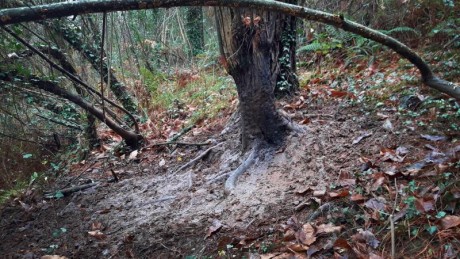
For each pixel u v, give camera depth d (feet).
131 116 18.29
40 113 19.71
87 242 11.56
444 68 14.99
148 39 27.32
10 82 15.19
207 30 34.17
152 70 27.61
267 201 10.77
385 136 11.76
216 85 23.49
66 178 17.22
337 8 24.21
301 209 10.09
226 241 9.68
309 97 15.78
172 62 30.89
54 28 15.60
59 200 15.01
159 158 16.79
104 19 8.71
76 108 19.72
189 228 10.75
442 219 8.20
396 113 12.63
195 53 32.48
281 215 10.11
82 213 13.51
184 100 23.56
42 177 17.63
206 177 13.33
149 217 11.98
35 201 15.34
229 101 20.12
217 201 11.62
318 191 10.25
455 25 17.47
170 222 11.29
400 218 8.70
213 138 16.29
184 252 9.98
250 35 12.26
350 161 11.20
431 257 7.70
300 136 12.61
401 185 9.66
